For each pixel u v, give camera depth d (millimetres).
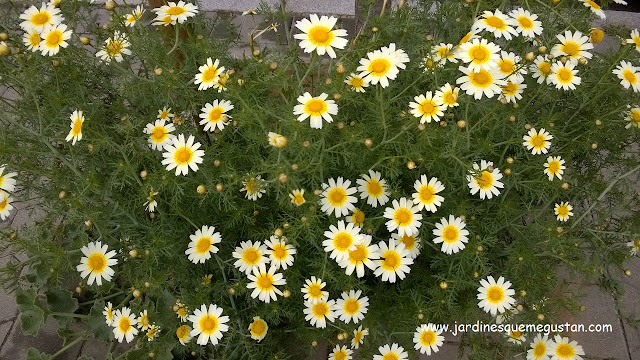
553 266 845
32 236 789
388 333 809
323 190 691
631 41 751
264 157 792
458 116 797
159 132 757
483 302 718
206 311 707
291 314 757
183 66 840
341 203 691
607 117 813
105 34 858
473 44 685
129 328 740
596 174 904
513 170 785
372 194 714
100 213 743
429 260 826
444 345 878
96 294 836
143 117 824
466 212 752
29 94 808
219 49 863
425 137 700
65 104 776
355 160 735
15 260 958
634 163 859
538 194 796
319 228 715
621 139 846
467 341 840
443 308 794
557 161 771
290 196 690
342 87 724
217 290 764
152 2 915
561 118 821
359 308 712
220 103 762
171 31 867
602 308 918
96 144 731
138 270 757
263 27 1255
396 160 716
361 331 752
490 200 811
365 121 794
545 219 880
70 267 751
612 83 792
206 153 771
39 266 783
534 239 815
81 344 887
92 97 810
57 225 915
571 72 743
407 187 807
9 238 733
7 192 734
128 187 839
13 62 786
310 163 658
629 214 1001
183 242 793
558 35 771
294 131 662
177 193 713
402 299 802
